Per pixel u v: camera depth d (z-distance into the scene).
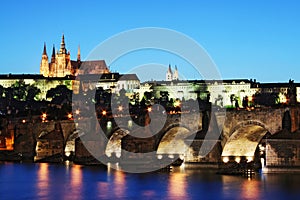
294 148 172.25
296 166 172.38
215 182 168.12
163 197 145.62
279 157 173.88
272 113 185.38
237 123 195.75
